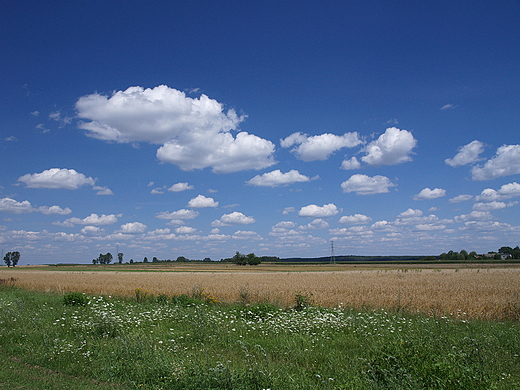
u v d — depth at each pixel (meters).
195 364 7.50
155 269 106.12
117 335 11.59
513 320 15.94
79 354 9.21
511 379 7.23
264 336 11.55
